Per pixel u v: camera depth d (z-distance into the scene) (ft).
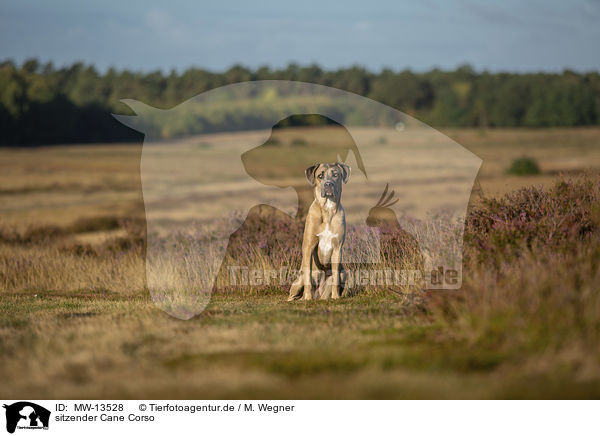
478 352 20.45
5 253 55.26
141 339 23.52
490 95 418.72
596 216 30.96
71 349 22.06
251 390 17.83
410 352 20.71
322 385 18.07
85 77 465.88
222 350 21.81
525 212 32.55
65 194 179.73
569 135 379.76
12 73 417.90
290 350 21.54
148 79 390.63
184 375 18.93
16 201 160.56
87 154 339.77
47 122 408.87
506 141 334.44
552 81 453.17
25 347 22.77
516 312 21.70
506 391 17.33
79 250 57.00
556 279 22.95
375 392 17.61
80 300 38.11
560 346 19.72
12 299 39.27
